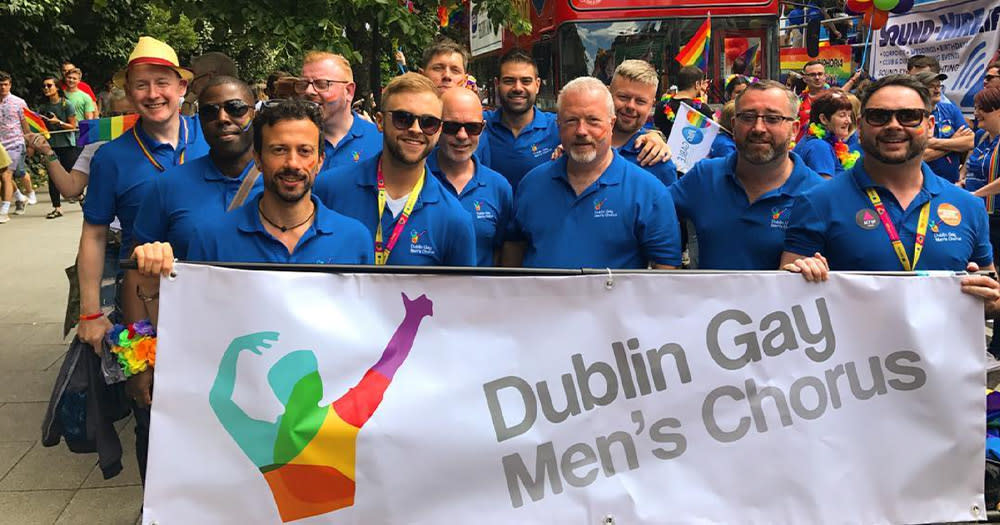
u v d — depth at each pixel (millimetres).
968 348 3291
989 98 6598
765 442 3203
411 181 3949
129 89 4391
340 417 2994
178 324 2961
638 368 3148
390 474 3010
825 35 13266
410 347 3053
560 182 4191
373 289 3047
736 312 3205
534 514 3074
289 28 5605
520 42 11438
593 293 3137
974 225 3730
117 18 21922
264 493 2969
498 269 3100
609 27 9781
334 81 4969
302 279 3006
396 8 5895
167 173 3850
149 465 2916
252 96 3855
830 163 5699
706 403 3186
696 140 5664
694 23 9789
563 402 3107
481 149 5594
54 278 9320
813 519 3211
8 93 12898
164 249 2967
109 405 4031
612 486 3115
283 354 2984
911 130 3553
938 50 10500
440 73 5742
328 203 4008
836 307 3254
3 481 4688
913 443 3268
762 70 9859
